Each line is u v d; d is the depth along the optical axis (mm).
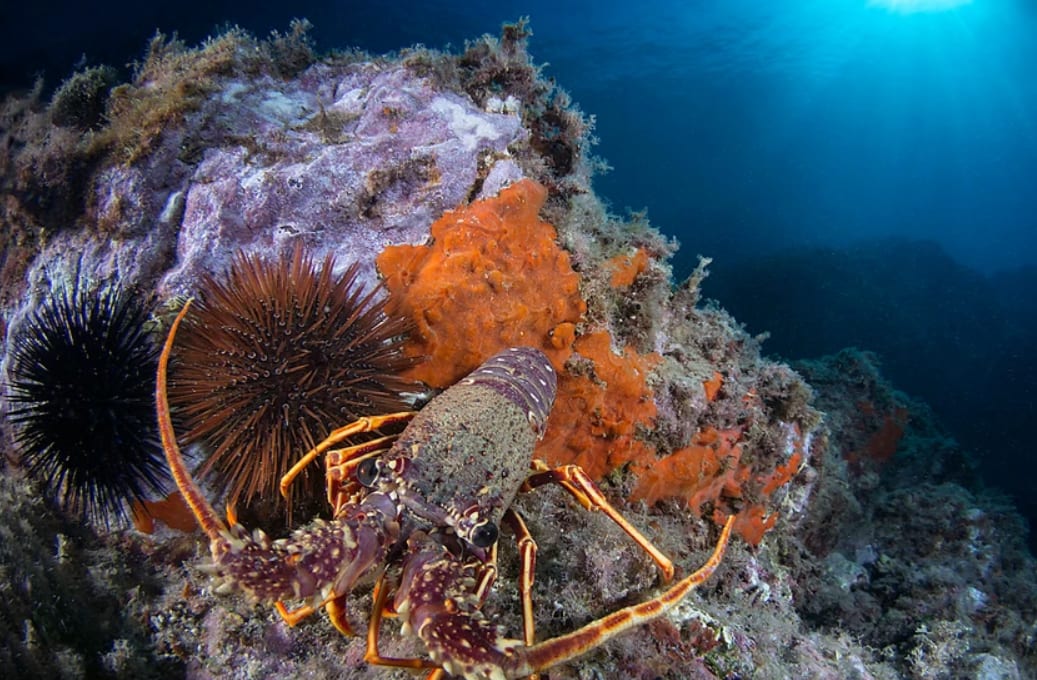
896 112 4301
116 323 252
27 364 251
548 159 403
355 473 223
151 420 250
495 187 347
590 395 327
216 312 233
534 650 158
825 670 305
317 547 183
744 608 329
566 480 269
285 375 223
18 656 217
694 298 425
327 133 346
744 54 3283
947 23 3463
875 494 646
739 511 413
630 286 380
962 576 529
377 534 201
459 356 303
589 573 268
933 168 4785
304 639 257
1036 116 4297
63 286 339
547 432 324
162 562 292
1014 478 1396
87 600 265
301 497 254
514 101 387
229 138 336
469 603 177
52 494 301
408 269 316
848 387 718
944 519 574
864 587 520
